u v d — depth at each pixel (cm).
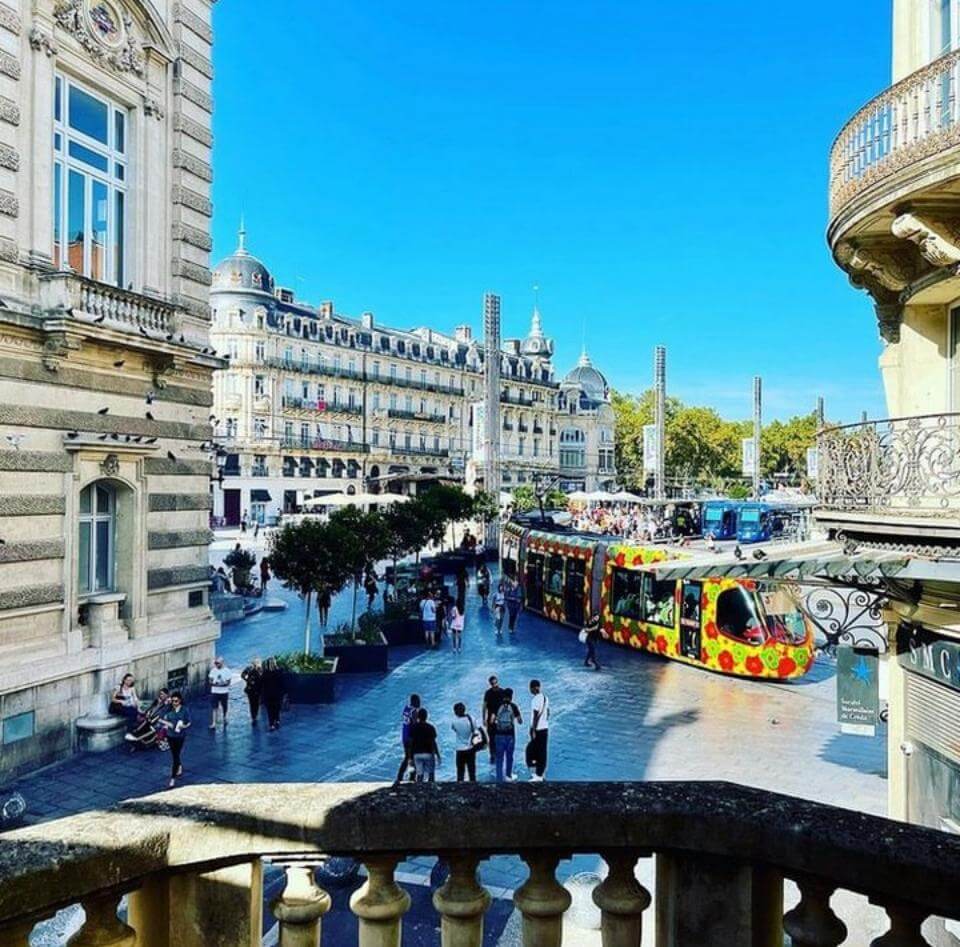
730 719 1678
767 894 246
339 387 8256
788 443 10794
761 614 2036
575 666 2191
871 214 754
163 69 1642
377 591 3488
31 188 1337
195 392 1728
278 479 7562
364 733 1559
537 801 252
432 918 760
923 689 838
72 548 1404
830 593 2769
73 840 224
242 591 3297
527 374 10731
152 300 1549
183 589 1692
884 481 746
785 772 1354
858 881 223
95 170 1518
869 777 1327
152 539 1606
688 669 2156
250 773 1334
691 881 246
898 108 734
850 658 1190
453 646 2462
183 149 1686
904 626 870
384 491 7756
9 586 1293
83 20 1446
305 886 249
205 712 1650
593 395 11656
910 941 222
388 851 247
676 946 247
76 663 1395
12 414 1298
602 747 1495
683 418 10069
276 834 244
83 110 1500
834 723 1644
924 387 879
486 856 254
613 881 253
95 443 1425
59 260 1439
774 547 897
